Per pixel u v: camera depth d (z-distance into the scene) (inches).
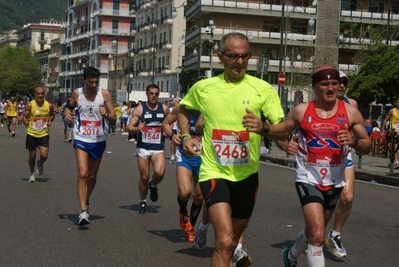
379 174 698.2
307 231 240.4
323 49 1496.1
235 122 225.1
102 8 4013.3
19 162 775.1
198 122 294.2
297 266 287.7
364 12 2469.2
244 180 226.5
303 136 247.4
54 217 397.4
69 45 4680.1
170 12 2994.6
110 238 338.3
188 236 334.0
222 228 209.3
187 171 334.0
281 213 435.5
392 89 1346.0
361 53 1958.7
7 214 403.5
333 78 240.4
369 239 355.6
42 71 5191.9
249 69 2498.8
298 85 2009.1
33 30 5999.0
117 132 1882.4
